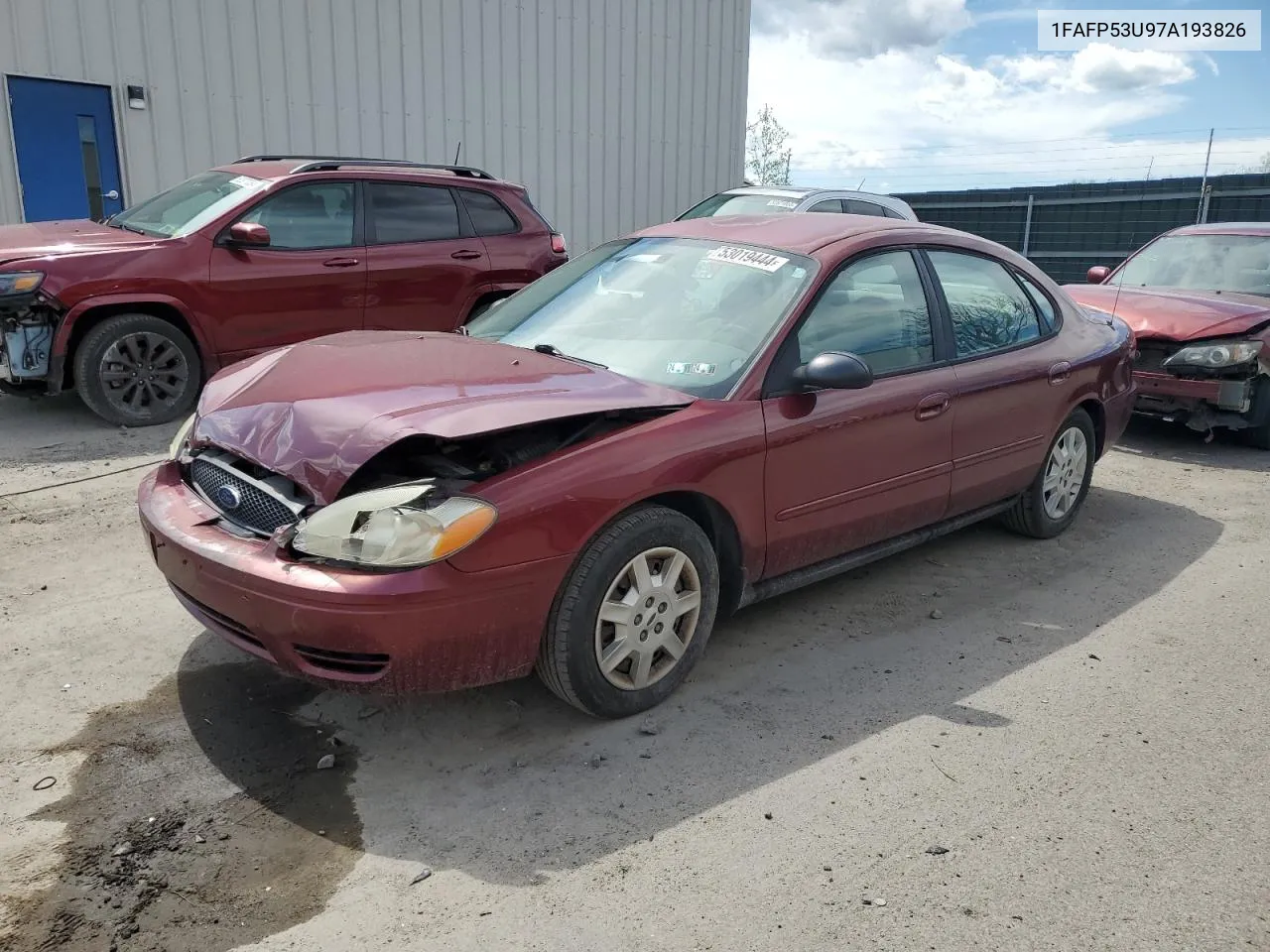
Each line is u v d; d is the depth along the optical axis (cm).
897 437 407
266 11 1097
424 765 310
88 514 518
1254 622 439
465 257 795
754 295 392
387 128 1213
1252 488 661
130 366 670
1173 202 1734
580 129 1408
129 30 1013
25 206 984
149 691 347
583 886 257
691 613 349
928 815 292
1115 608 451
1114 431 559
